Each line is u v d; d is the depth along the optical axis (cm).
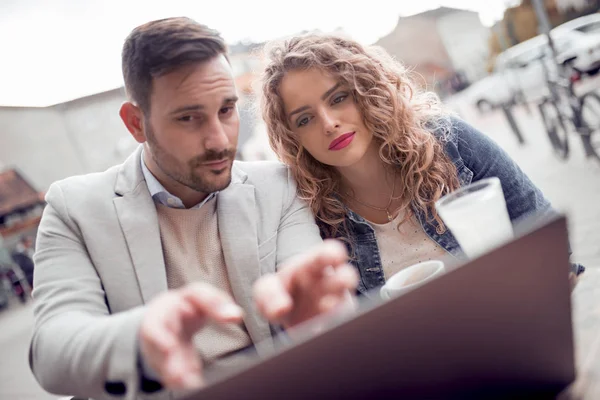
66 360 76
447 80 1054
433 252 141
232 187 132
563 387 61
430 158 135
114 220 122
